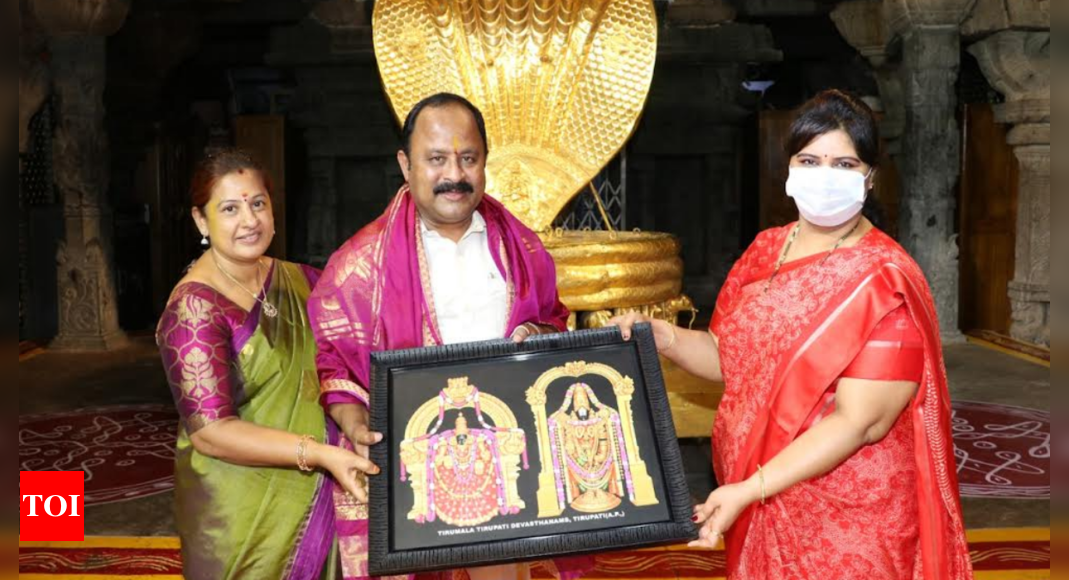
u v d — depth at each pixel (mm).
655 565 3715
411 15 4461
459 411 2020
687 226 10664
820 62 12570
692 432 4453
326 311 2184
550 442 1985
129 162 10352
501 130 4656
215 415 2135
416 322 2166
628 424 2014
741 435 2109
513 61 4586
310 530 2271
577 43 4582
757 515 2100
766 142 10445
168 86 11641
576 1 4512
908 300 1961
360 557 2191
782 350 2045
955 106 9430
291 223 10773
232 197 2213
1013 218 9086
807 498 2033
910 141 8805
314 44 10062
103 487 4773
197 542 2252
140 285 10320
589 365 2088
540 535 1882
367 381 2174
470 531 1887
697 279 10562
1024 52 8398
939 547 1981
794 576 2047
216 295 2227
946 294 8750
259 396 2270
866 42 9664
